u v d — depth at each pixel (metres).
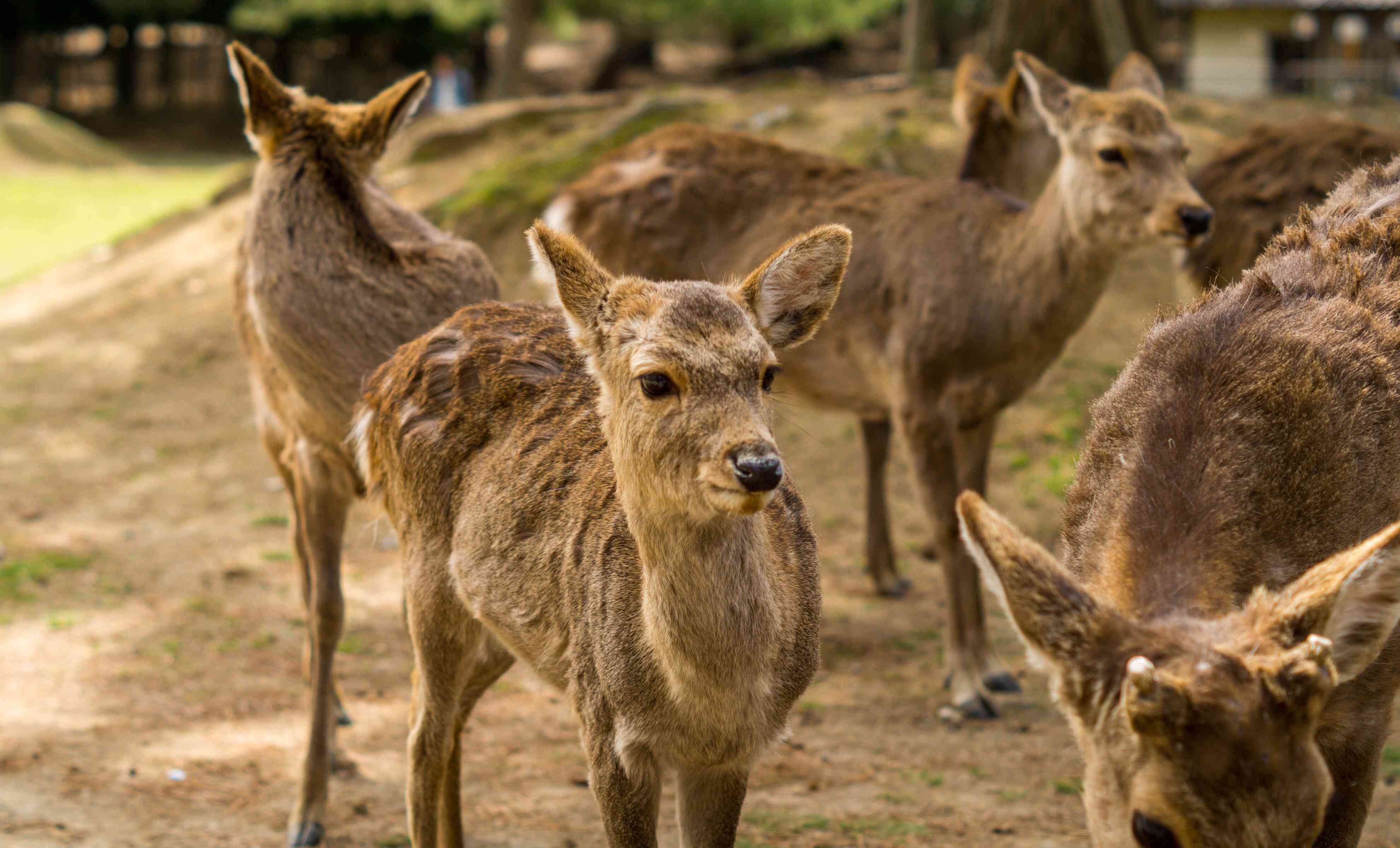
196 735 10.84
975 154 14.67
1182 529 6.15
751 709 6.46
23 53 75.94
